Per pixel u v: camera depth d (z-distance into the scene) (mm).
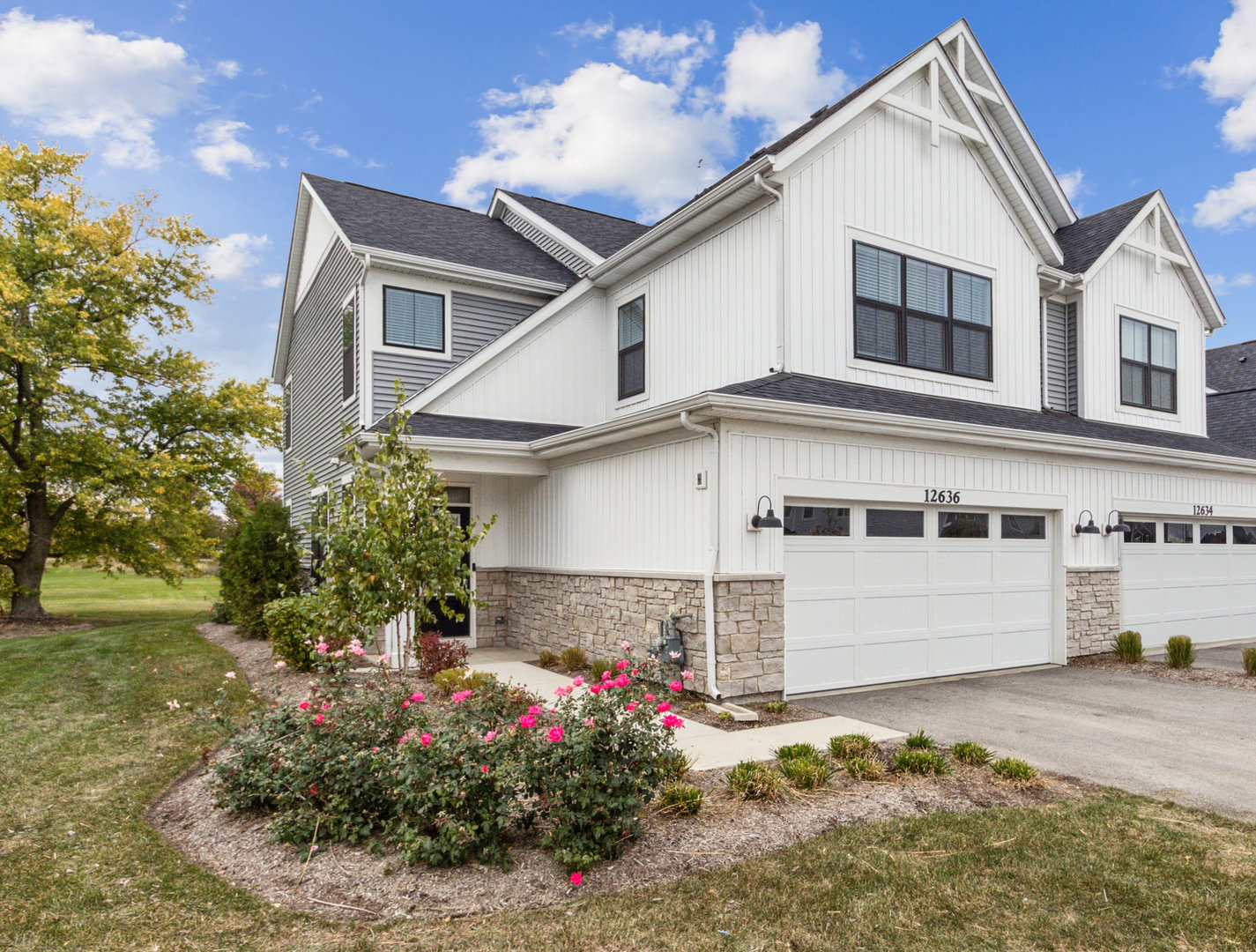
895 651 9656
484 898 3955
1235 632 14156
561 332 12898
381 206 14695
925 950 3480
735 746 6672
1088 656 11586
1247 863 4355
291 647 9883
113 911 3828
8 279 15852
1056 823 4922
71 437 17328
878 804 5242
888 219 10836
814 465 8883
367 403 12148
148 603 25297
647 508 9336
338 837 4594
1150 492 12656
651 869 4273
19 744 6859
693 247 11344
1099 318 13656
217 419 19422
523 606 12242
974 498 10281
